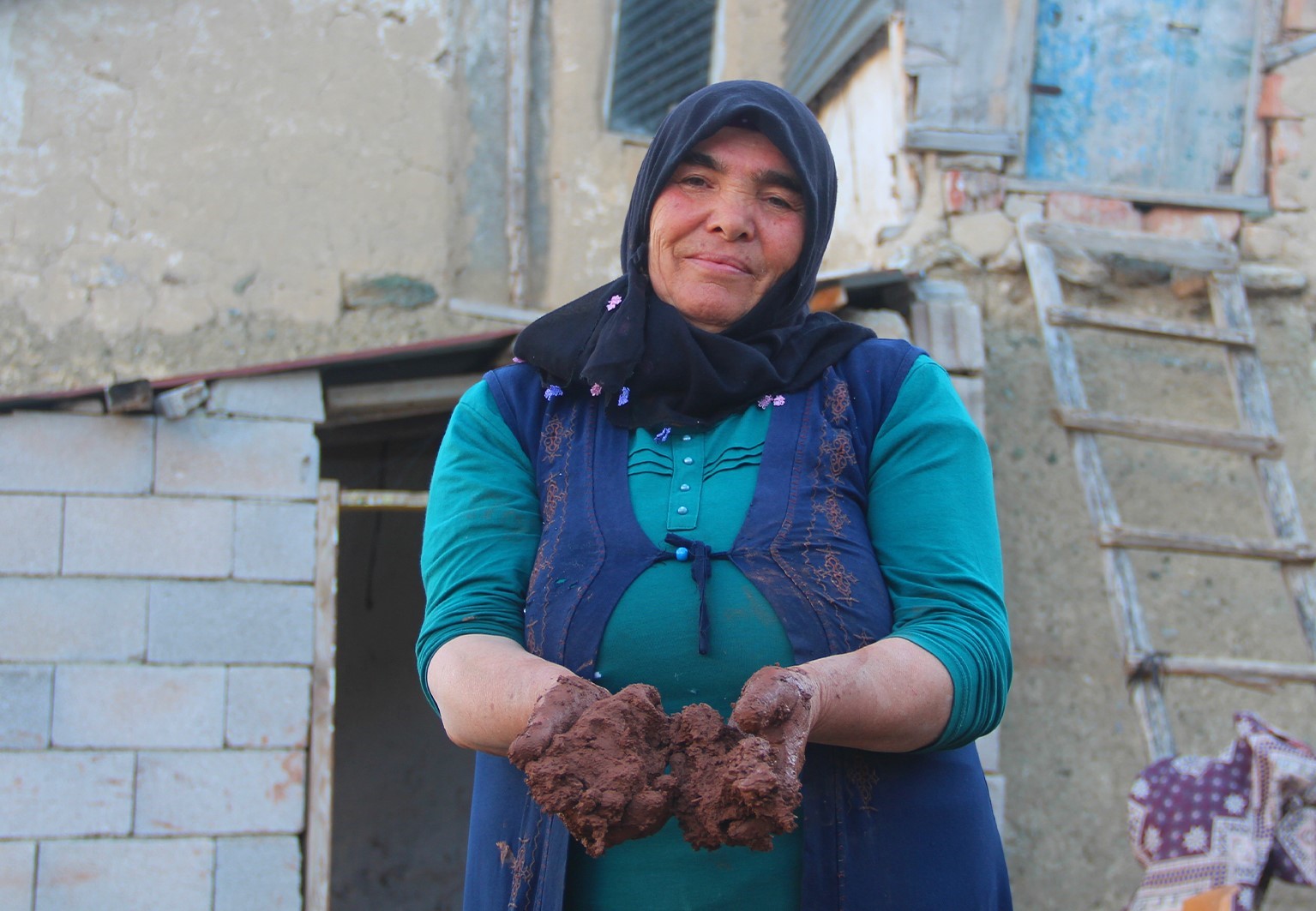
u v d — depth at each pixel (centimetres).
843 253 581
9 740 435
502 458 162
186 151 549
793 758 122
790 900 139
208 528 459
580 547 150
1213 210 525
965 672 138
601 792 119
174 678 449
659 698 131
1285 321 516
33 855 431
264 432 468
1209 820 298
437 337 563
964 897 140
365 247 563
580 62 614
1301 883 294
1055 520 479
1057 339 484
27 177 533
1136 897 302
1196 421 496
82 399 454
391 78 577
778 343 161
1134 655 442
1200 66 540
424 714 723
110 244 536
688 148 161
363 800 709
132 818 439
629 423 158
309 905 449
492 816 150
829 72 588
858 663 133
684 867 139
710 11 650
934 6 518
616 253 604
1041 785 455
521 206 591
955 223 505
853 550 148
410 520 729
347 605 718
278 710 455
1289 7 543
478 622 149
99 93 545
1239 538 461
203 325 539
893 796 141
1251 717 308
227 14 562
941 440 156
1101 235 507
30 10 541
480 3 598
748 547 146
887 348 165
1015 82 518
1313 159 530
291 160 559
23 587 443
